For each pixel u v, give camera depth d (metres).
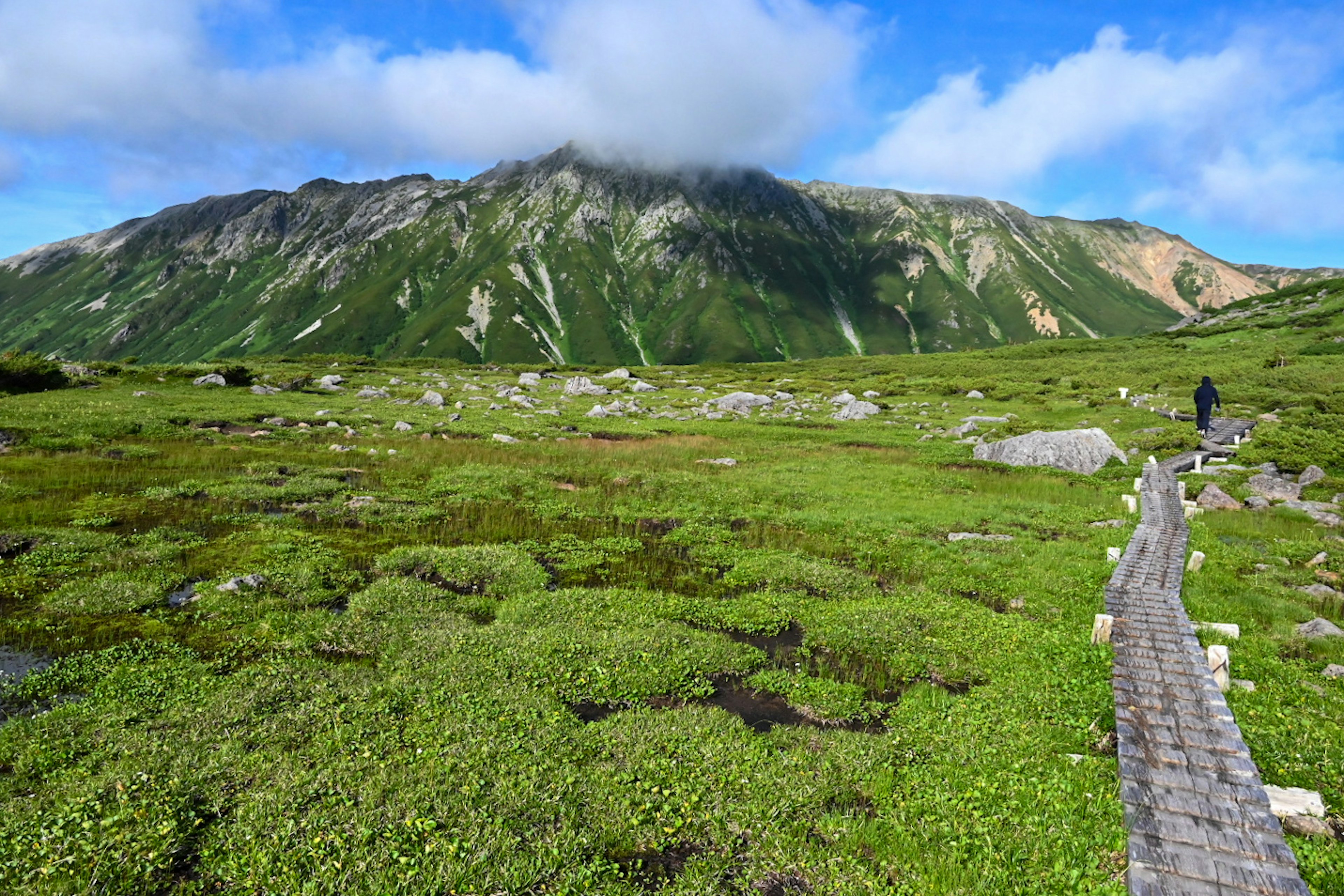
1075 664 16.41
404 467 38.28
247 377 67.19
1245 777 11.30
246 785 10.85
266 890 8.59
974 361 117.50
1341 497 32.03
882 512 32.12
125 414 45.47
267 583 20.41
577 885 9.07
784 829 10.44
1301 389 63.50
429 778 10.93
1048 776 11.84
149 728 12.41
